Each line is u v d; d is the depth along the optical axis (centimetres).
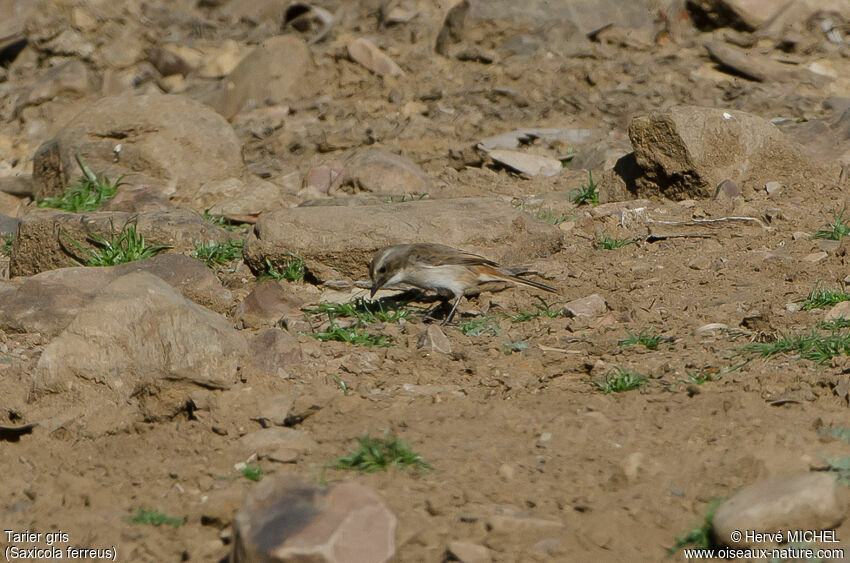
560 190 1944
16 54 3067
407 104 2503
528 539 731
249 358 1068
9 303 1276
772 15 2769
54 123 2652
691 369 1071
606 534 730
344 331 1215
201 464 889
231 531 761
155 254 1552
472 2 2770
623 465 813
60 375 1009
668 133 1747
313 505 685
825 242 1516
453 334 1242
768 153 1786
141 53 3017
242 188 1945
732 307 1275
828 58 2634
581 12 2778
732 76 2561
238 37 3105
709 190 1748
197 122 2044
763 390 1003
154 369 1027
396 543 700
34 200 2092
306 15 3080
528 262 1495
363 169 2000
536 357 1136
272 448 894
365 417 963
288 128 2433
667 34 2773
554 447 892
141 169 1991
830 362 1061
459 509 776
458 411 979
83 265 1540
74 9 3133
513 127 2364
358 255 1438
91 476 877
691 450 872
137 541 761
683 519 755
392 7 3039
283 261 1462
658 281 1398
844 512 714
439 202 1568
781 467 813
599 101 2452
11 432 951
